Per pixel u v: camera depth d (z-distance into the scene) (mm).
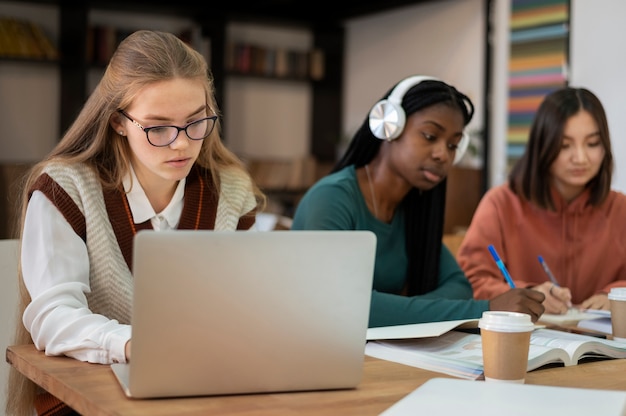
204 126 1600
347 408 1181
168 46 1604
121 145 1714
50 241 1600
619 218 2711
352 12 6926
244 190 1929
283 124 7328
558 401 1107
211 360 1211
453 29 6148
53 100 6234
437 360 1462
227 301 1197
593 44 5051
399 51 6656
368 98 6980
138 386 1189
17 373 1627
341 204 2148
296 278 1220
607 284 2697
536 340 1588
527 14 5520
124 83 1585
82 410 1219
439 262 2277
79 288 1567
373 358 1513
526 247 2693
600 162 2598
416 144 2119
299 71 7168
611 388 1346
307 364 1255
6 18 5953
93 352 1423
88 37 6117
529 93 5520
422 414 1049
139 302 1161
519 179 2682
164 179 1760
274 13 6926
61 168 1678
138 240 1146
